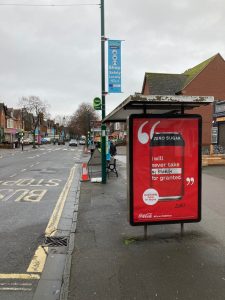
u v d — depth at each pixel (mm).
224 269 4734
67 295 4102
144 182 5977
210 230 6492
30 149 59469
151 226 6816
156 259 5125
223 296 4016
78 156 36562
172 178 6027
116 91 12414
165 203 6035
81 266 4930
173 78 53219
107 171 15930
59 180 15500
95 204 9227
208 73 48750
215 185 11820
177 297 4008
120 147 55344
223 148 24797
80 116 81938
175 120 5957
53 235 6777
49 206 9594
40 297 4160
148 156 5949
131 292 4145
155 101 5547
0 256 5598
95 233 6516
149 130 5922
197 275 4559
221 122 28094
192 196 6094
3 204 9883
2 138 73438
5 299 4117
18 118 93688
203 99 5617
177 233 6328
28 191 12258
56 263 5285
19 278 4723
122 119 9070
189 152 6039
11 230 7160
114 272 4707
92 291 4191
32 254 5688
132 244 5816
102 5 12578
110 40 12250
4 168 21750
